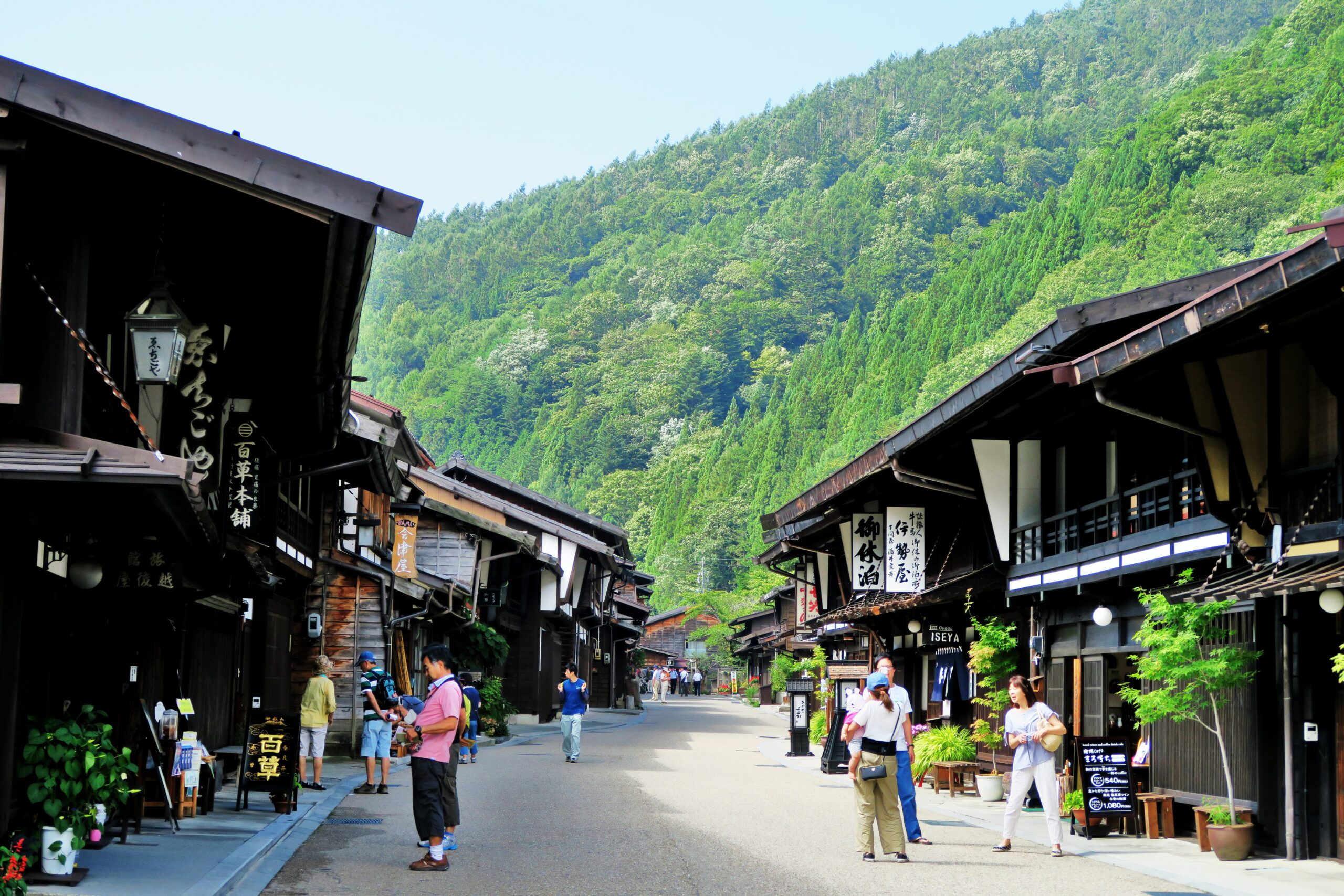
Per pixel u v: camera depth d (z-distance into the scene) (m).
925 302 148.12
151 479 7.82
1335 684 12.40
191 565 11.13
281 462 16.66
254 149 8.66
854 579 23.34
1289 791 12.48
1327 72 100.06
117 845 10.91
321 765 17.23
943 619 23.08
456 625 32.03
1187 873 11.62
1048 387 16.67
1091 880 11.20
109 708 11.78
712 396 188.38
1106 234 112.12
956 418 17.41
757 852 12.48
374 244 9.09
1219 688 12.95
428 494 39.56
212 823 12.83
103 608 11.16
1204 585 12.79
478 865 11.09
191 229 10.61
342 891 9.59
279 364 13.34
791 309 198.88
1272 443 12.80
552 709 47.78
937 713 23.61
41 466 7.70
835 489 24.53
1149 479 15.22
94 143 8.84
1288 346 12.90
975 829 15.51
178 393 12.05
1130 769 14.66
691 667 102.12
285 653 22.11
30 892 8.54
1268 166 97.19
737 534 127.19
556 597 42.38
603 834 13.55
